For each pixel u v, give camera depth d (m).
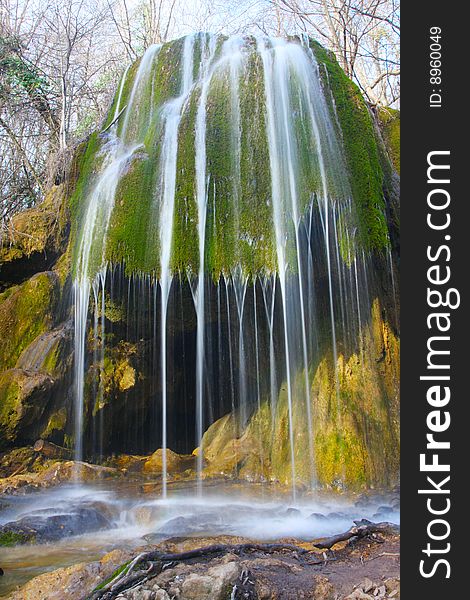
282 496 7.86
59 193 11.10
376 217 8.98
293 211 8.63
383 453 8.25
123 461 10.24
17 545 5.69
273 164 8.88
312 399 8.66
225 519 6.44
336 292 8.65
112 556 4.64
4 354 10.01
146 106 10.34
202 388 10.27
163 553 4.48
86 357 9.54
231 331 9.40
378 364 8.62
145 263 8.86
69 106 18.30
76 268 9.66
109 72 20.17
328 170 8.80
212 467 9.42
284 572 4.39
